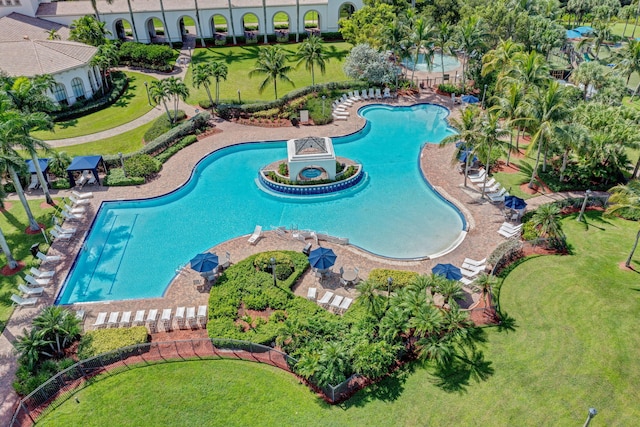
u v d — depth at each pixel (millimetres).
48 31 74938
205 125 58000
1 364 29062
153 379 27859
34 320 29312
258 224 42312
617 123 43438
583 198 42219
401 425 25156
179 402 26562
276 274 35125
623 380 27266
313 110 60875
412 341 29359
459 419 25406
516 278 34719
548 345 29438
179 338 30797
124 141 55438
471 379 27469
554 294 33219
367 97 65500
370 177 49000
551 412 25656
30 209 42844
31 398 26453
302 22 86750
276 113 60094
